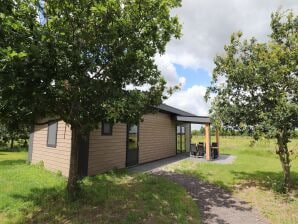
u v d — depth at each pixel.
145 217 5.49
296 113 6.86
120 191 7.39
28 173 9.75
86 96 5.66
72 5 4.72
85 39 5.16
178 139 19.59
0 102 4.96
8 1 4.23
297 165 14.43
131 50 5.48
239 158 17.38
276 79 7.33
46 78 4.67
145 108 6.70
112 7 4.62
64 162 9.70
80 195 6.44
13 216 5.42
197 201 7.10
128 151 12.42
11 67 4.08
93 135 9.76
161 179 9.34
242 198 7.48
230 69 8.06
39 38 4.30
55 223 5.11
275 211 6.34
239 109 8.05
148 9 5.41
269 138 7.62
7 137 17.27
